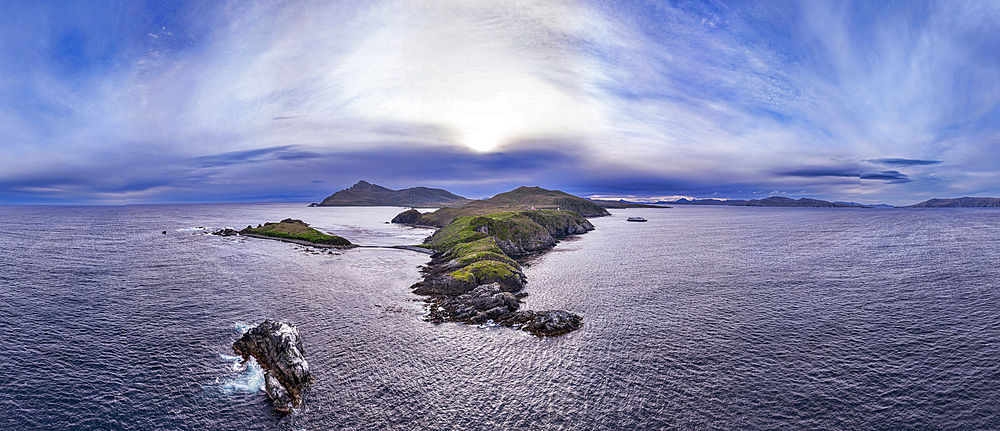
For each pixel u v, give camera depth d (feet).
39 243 453.17
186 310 198.39
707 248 440.04
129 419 111.65
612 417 114.62
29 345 153.07
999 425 108.17
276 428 109.81
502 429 110.42
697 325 180.96
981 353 147.23
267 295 228.63
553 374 138.10
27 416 111.24
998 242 468.75
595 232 654.53
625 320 188.44
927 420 111.04
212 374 135.64
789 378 133.08
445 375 137.59
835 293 231.30
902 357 145.89
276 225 608.60
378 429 110.11
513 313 194.39
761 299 220.84
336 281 267.39
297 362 136.05
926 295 223.30
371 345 160.45
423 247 445.37
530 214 609.83
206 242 478.59
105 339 161.07
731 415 114.73
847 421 111.34
